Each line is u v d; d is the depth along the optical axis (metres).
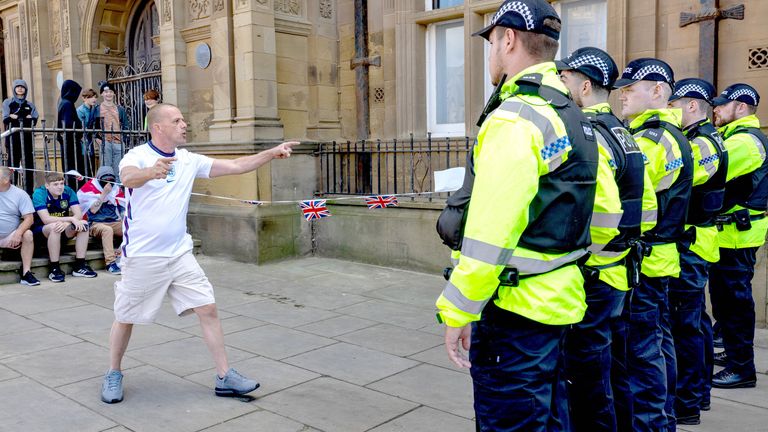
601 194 2.62
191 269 4.04
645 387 3.13
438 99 8.21
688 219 3.73
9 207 7.23
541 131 2.14
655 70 3.40
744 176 4.07
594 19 6.96
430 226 7.56
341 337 5.29
